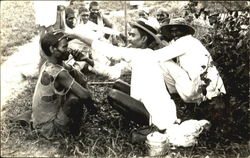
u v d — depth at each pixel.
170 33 5.29
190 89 5.20
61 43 4.62
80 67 6.59
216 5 11.30
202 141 4.83
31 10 12.34
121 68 6.92
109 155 4.64
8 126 5.24
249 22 6.38
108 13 12.16
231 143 4.83
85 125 5.19
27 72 7.27
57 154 4.66
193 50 5.14
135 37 4.98
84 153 4.66
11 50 8.68
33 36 9.77
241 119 5.03
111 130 5.07
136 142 4.79
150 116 4.75
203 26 7.59
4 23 10.70
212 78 5.12
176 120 4.94
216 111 4.96
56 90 4.68
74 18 7.21
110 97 4.82
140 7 13.29
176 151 4.69
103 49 4.88
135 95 4.79
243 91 5.42
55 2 6.84
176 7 12.88
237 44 5.66
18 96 6.23
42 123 4.91
